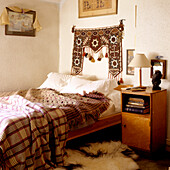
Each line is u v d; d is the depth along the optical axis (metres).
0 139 2.26
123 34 3.92
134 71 3.69
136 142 3.26
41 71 4.73
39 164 2.53
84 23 4.47
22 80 4.48
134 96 3.47
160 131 3.28
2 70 4.21
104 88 3.73
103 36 4.20
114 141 3.46
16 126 2.41
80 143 3.38
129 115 3.29
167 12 3.26
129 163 2.84
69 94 3.67
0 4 4.06
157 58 3.39
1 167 2.28
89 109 3.13
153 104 3.08
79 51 4.59
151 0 3.40
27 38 4.46
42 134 2.62
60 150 2.72
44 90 3.82
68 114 2.92
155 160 3.02
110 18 4.09
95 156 3.01
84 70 4.57
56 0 4.75
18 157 2.36
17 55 4.37
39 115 2.64
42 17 4.63
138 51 3.60
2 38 4.15
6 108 2.96
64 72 4.93
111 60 4.12
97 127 3.31
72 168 2.71
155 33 3.39
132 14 3.77
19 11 4.24
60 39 4.94
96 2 4.25
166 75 3.34
